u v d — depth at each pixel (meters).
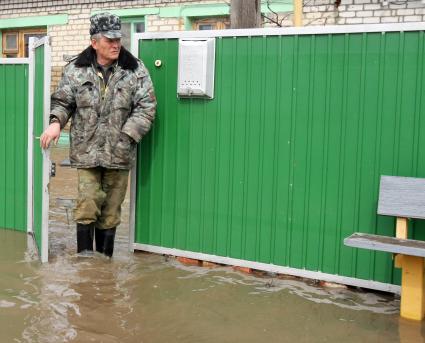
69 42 13.89
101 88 4.39
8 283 4.01
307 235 4.15
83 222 4.58
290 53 4.14
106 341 3.11
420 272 3.45
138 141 4.45
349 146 3.98
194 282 4.12
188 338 3.19
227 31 4.34
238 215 4.39
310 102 4.09
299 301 3.79
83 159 4.42
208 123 4.46
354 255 4.00
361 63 3.91
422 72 3.73
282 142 4.20
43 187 4.39
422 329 3.36
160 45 4.63
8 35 15.15
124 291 3.91
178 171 4.61
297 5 8.00
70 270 4.33
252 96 4.29
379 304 3.76
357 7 9.98
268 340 3.18
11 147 5.58
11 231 5.59
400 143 3.82
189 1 12.31
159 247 4.74
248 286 4.06
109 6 13.25
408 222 3.81
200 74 4.38
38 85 4.77
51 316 3.44
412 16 9.61
